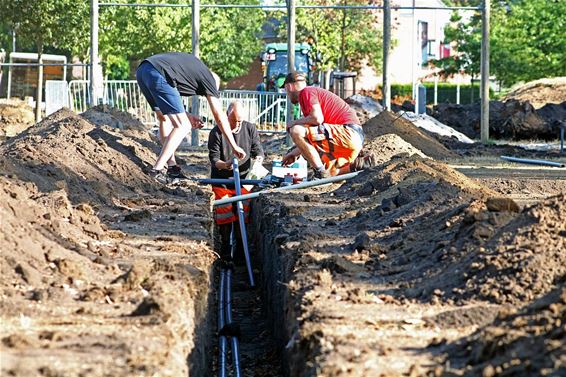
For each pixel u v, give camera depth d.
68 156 18.55
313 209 16.62
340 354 7.99
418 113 44.47
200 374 10.12
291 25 35.03
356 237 13.05
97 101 36.56
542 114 45.50
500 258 9.77
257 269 19.09
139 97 38.75
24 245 10.74
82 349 8.07
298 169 20.34
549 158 32.84
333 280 10.80
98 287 10.23
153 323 8.94
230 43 68.69
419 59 85.56
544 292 9.18
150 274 10.98
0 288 9.78
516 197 19.16
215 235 19.89
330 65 69.19
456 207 12.49
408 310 9.37
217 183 19.47
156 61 18.28
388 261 11.44
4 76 61.81
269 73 60.03
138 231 14.43
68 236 12.51
